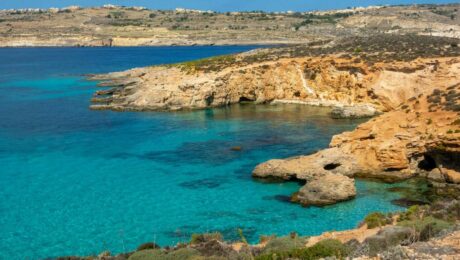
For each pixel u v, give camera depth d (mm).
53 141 63438
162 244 33469
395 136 48438
